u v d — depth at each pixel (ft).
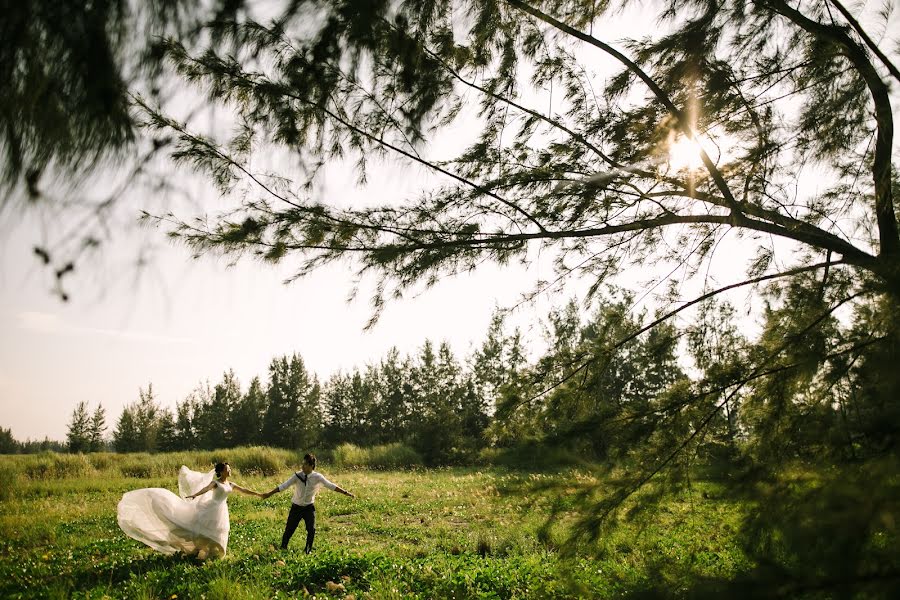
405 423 167.63
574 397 11.91
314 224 9.61
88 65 4.23
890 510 4.81
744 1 9.77
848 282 8.83
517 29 10.97
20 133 4.09
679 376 11.42
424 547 27.53
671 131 11.09
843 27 9.23
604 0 10.65
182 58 5.27
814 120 10.09
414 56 8.30
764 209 11.71
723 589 5.45
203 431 212.23
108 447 247.50
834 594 4.69
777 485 7.10
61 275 4.21
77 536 32.14
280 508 42.16
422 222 11.14
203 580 21.09
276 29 6.09
